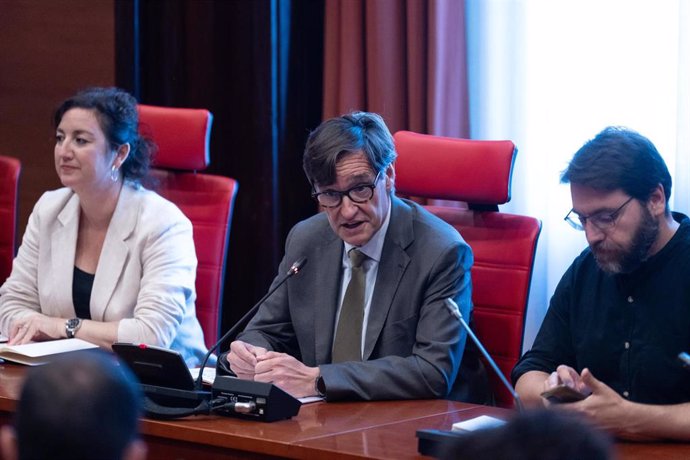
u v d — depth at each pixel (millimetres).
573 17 5539
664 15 5332
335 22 6062
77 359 1686
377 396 3826
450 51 5824
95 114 4777
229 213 5285
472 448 1404
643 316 3682
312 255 4406
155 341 4633
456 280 4156
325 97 6125
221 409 3475
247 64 6316
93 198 4848
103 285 4820
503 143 4625
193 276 4918
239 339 4422
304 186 6480
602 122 5492
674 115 5348
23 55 7016
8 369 4180
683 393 3623
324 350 4250
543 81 5648
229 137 6484
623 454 3107
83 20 6859
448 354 3998
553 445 1367
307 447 3100
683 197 5293
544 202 5680
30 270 5008
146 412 3430
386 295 4184
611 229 3502
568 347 3982
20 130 7078
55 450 1611
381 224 4195
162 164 5312
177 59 6594
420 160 4711
